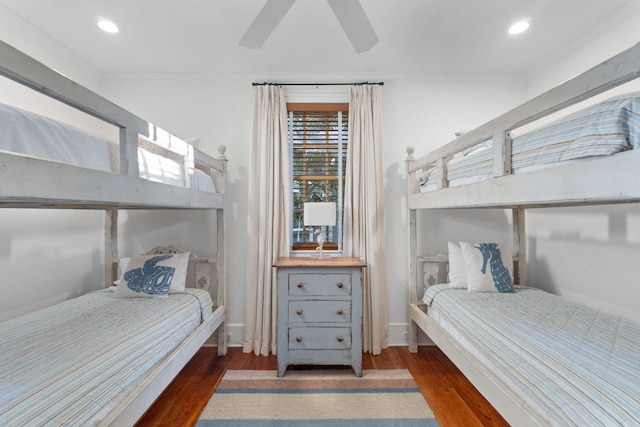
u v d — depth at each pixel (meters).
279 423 1.64
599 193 0.87
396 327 2.69
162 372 1.38
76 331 1.39
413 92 2.74
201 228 2.68
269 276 2.55
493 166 1.38
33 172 0.79
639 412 0.83
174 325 1.65
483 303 1.89
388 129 2.74
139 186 1.29
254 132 2.62
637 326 1.49
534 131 1.17
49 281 2.07
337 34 2.11
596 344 1.27
